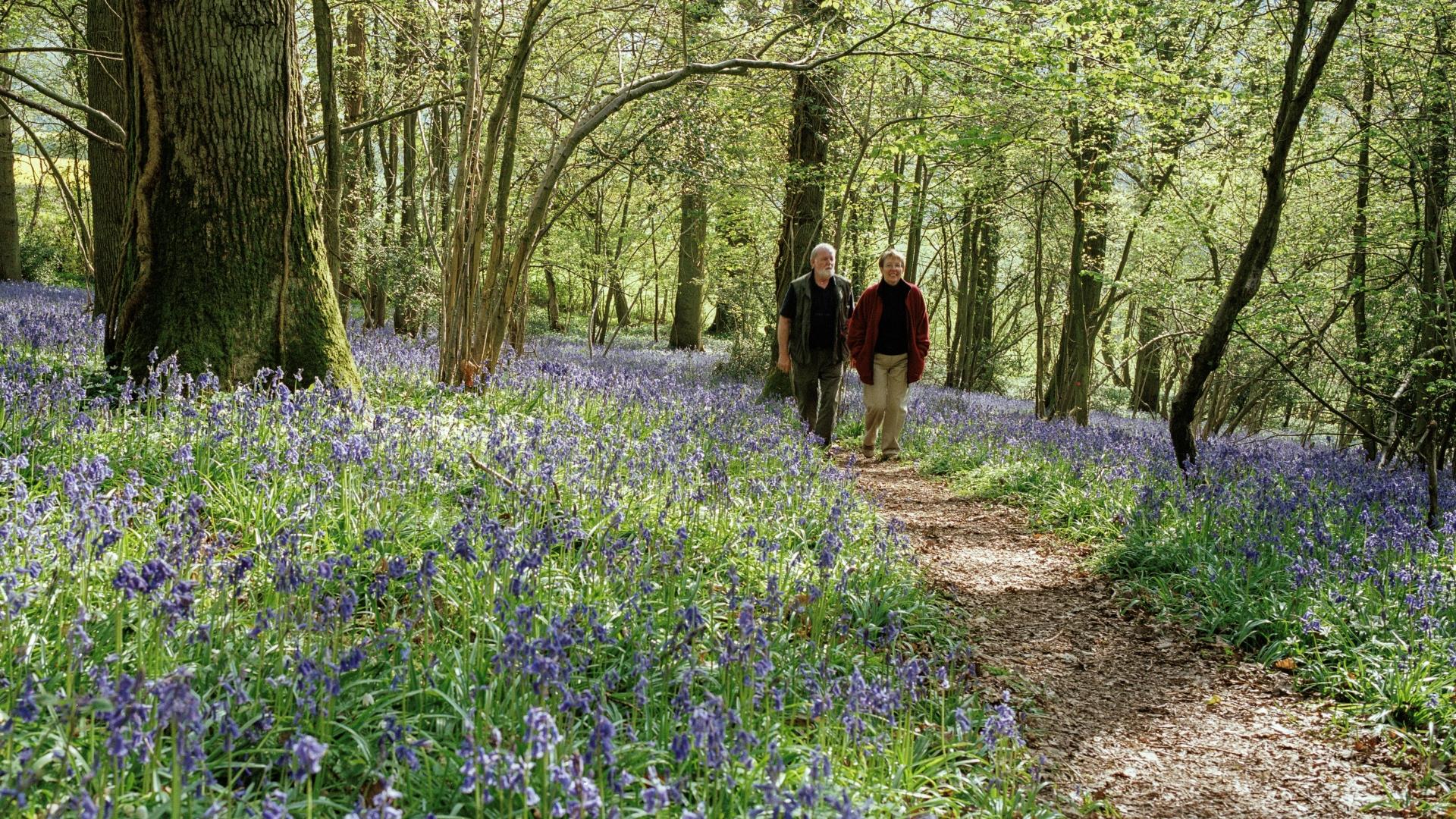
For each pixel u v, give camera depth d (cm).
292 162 771
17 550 402
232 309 736
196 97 721
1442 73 1107
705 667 407
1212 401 1850
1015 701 483
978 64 1022
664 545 548
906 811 346
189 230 728
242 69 732
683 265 3192
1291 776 426
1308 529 683
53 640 362
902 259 1081
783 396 1511
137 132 733
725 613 489
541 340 2325
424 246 1738
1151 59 1009
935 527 841
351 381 796
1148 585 663
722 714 298
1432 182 1100
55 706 279
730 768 319
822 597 504
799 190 1589
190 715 248
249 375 738
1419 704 466
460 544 409
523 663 333
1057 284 2522
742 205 2145
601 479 629
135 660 354
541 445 644
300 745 235
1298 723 477
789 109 1558
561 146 1006
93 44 1141
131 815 262
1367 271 1335
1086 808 386
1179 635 590
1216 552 680
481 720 336
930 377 2983
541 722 257
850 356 1114
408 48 1280
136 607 384
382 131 2033
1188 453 941
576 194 1281
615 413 965
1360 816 393
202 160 728
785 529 629
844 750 358
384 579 405
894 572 612
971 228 2425
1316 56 796
